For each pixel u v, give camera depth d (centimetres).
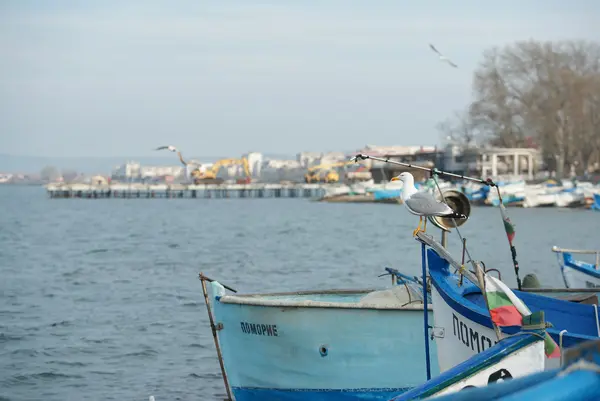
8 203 17600
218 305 1739
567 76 13162
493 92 13762
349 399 1608
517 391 481
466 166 15550
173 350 2402
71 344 2481
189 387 2038
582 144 13388
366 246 6044
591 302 1617
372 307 1573
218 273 4284
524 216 9844
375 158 1444
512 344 764
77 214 12338
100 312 3027
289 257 5188
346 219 10281
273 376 1664
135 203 17412
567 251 2367
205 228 8619
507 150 14600
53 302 3288
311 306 1599
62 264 4847
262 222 9731
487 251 5231
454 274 1460
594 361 487
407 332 1571
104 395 1978
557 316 1316
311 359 1617
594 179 13575
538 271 4050
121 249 5919
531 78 13712
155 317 2905
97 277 4134
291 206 15062
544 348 802
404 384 1583
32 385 2062
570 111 13225
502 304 973
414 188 1430
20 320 2875
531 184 13650
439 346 1291
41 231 8238
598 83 13188
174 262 4903
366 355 1588
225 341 1741
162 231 8138
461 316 1206
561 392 473
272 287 3709
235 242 6569
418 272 4244
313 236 7225
